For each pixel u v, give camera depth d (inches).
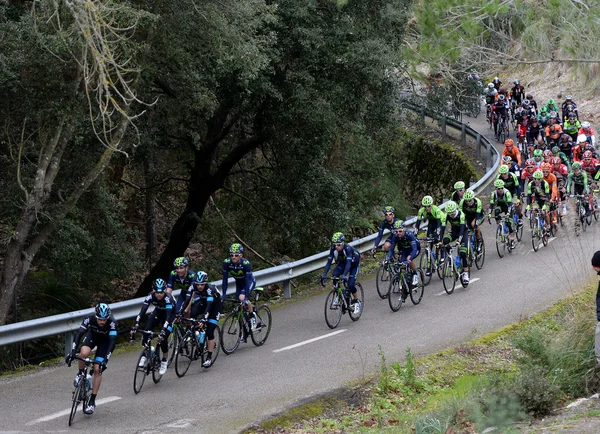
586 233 855.7
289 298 679.1
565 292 636.1
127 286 1000.2
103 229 808.9
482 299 636.7
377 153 1087.0
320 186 889.5
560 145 1117.1
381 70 785.6
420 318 590.9
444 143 1350.9
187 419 393.1
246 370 482.3
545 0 489.7
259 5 658.8
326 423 396.5
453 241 738.8
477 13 469.7
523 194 909.8
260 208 986.7
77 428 379.2
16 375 481.7
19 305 749.9
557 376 422.6
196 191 909.2
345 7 765.9
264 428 384.5
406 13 772.6
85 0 482.6
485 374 468.8
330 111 793.6
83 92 587.8
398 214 1133.7
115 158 791.7
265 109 809.5
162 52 656.4
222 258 1015.0
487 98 1408.7
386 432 364.2
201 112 773.9
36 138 649.0
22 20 550.0
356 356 500.4
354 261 580.1
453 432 341.4
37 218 609.0
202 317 491.8
